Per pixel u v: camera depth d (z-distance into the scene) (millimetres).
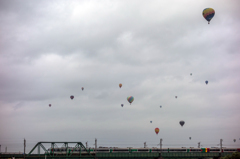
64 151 156625
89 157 151000
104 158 164125
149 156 168250
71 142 147750
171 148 172250
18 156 166250
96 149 164000
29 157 143625
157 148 170750
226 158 150000
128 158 166375
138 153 167375
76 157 147750
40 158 143500
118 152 165500
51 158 144250
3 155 165875
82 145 149375
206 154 173875
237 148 176750
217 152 174875
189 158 184125
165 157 170375
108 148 165375
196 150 173875
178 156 171750
